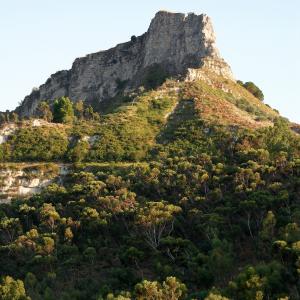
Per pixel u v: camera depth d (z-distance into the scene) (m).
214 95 148.88
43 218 86.88
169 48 175.75
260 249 74.00
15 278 76.50
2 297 67.50
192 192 89.94
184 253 75.50
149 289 61.16
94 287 70.81
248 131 118.56
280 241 67.69
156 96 146.12
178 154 114.69
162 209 83.31
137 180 97.88
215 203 86.12
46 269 77.00
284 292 61.28
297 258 64.12
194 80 154.38
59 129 128.75
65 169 112.06
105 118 135.62
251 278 60.62
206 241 78.44
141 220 80.75
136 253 75.81
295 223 72.06
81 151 118.38
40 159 119.25
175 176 95.62
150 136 127.00
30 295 69.19
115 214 86.19
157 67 172.88
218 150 112.06
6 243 86.81
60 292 71.06
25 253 80.50
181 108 140.25
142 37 192.25
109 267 76.88
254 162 95.75
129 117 134.25
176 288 62.44
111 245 81.94
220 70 166.50
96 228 83.50
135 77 179.62
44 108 144.62
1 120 143.50
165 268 70.75
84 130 127.81
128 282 71.75
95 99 187.12
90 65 194.75
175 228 82.38
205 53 168.38
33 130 126.44
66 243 81.44
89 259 77.44
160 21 180.25
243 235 79.81
